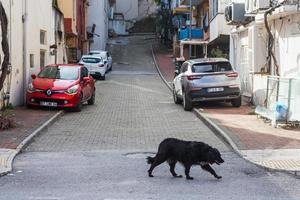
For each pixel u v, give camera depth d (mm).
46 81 20609
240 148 12531
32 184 9375
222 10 31406
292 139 13531
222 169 10664
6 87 19078
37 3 23344
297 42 17672
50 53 26219
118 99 26094
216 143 13789
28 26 21688
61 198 8344
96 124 17500
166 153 9875
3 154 11922
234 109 20422
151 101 25156
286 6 17141
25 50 21328
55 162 11438
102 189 8992
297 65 17688
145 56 55844
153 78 39156
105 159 11773
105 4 61500
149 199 8289
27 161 11547
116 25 73625
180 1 49281
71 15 34906
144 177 9977
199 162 9711
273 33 20203
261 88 20406
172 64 49031
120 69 46281
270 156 11625
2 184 9383
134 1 77125
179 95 22766
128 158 11891
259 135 14172
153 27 75562
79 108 20797
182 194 8648
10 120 15578
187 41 41656
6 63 15766
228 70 20922
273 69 20203
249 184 9406
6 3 18828
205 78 20609
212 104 22172
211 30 35062
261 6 19484
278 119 15422
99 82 35969
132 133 15578
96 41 55250
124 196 8492
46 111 19781
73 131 15945
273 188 9117
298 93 15141
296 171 10266
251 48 22016
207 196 8508
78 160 11648
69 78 21156
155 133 15555
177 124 17391
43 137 14805
